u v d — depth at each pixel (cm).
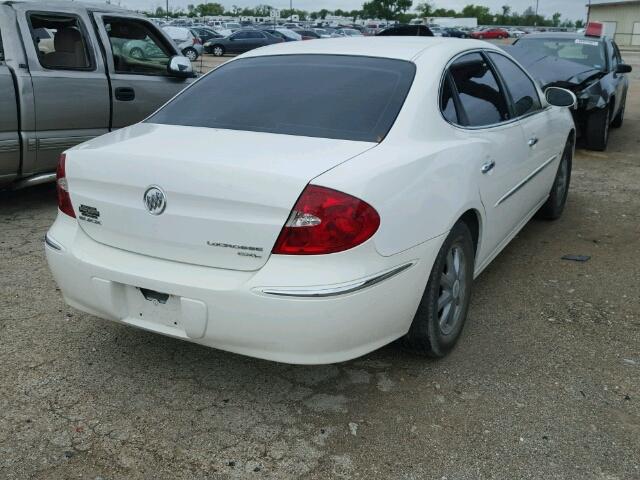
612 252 488
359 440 265
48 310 373
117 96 581
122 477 244
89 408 284
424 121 302
